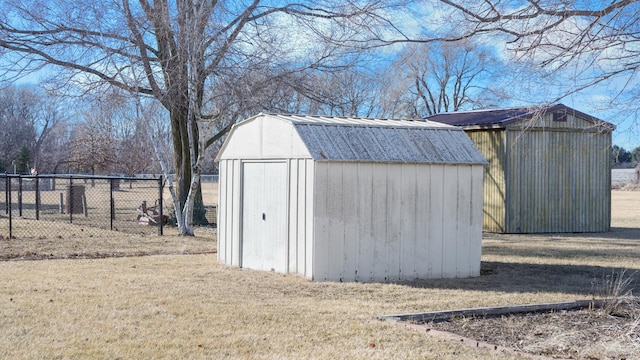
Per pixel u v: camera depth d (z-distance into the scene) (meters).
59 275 11.14
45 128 62.97
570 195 23.19
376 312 8.55
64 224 22.80
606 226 23.83
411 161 11.62
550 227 22.84
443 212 12.10
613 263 14.49
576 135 23.31
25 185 51.62
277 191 11.94
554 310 9.06
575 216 23.25
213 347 6.70
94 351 6.46
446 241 12.13
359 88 31.48
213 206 32.50
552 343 7.18
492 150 22.61
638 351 6.88
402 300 9.59
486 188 22.81
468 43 9.20
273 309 8.56
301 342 6.96
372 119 13.05
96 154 44.84
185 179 23.52
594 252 16.58
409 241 11.78
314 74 21.73
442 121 24.86
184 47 18.62
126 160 44.81
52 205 33.50
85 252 14.80
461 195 12.29
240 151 12.88
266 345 6.82
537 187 22.67
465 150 12.31
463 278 12.12
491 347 6.84
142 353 6.44
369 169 11.43
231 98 19.41
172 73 19.42
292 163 11.53
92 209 31.48
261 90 20.03
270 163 12.12
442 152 12.05
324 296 9.73
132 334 7.14
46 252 14.68
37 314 7.98
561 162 23.06
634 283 11.73
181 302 8.88
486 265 14.00
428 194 11.96
